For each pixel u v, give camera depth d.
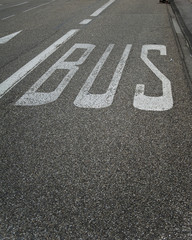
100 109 3.82
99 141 3.18
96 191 2.51
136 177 2.65
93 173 2.71
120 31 7.94
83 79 4.74
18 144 3.17
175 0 12.27
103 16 10.36
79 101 4.04
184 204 2.37
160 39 6.99
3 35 8.19
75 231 2.16
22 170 2.78
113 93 4.23
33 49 6.63
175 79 4.67
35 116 3.71
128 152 2.99
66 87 4.48
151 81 4.60
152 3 13.10
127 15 10.32
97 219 2.25
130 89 4.34
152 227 2.17
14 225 2.22
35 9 13.09
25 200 2.44
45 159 2.92
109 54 5.97
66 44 6.88
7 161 2.91
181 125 3.43
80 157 2.93
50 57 5.96
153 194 2.46
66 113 3.76
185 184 2.56
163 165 2.79
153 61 5.49
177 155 2.93
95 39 7.20
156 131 3.33
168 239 2.08
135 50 6.18
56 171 2.76
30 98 4.18
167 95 4.14
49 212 2.32
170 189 2.51
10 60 5.91
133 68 5.16
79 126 3.46
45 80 4.77
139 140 3.18
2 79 4.91
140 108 3.82
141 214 2.28
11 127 3.49
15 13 12.15
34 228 2.19
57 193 2.50
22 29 8.85
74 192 2.51
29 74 5.07
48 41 7.27
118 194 2.47
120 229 2.16
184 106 3.85
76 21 9.66
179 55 5.79
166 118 3.58
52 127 3.46
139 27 8.33
